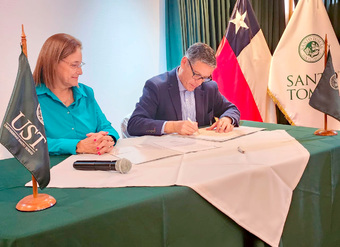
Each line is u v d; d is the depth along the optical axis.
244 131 1.67
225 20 3.14
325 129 1.56
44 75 1.46
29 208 0.70
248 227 0.94
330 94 1.52
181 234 0.84
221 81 2.95
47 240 0.62
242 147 1.24
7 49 2.31
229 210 0.91
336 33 3.21
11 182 0.94
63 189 0.85
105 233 0.70
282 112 3.02
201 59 1.67
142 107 1.78
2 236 0.59
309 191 1.20
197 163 1.06
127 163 0.97
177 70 1.91
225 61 2.94
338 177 1.33
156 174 0.95
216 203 0.88
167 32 2.98
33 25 2.40
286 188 1.07
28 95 0.73
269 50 3.10
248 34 2.94
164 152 1.23
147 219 0.77
